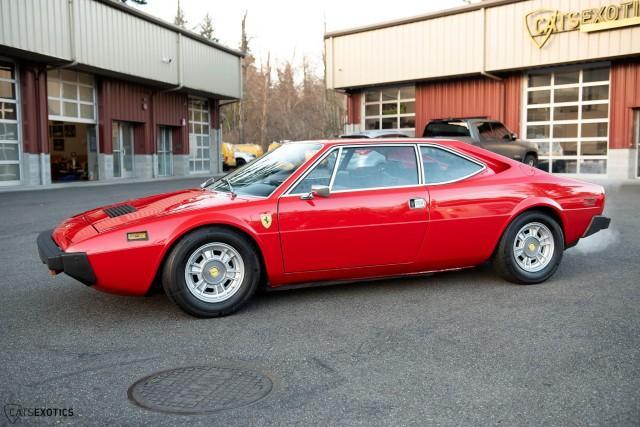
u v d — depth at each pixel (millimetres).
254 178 5043
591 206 5652
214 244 4441
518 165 5609
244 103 60406
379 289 5336
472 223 5191
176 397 3066
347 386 3203
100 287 4293
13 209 11633
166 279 4359
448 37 21141
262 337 4039
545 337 3973
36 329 4242
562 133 19938
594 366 3451
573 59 18422
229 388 3182
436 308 4715
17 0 16359
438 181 5219
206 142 29703
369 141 5133
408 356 3652
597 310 4590
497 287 5375
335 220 4758
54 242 4551
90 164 22172
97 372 3420
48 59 17938
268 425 2752
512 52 19703
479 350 3744
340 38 24047
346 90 25141
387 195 4957
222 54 27859
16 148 18062
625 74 18266
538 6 18906
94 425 2758
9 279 5824
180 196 5066
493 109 21250
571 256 6777
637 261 6430
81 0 18734
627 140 18422
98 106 21719
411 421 2789
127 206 4957
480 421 2783
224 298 4496
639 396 3043
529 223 5398
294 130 62750
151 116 24719
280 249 4625
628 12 17203
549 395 3066
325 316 4520
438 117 22625
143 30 22078
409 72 22250
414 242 5039
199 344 3904
